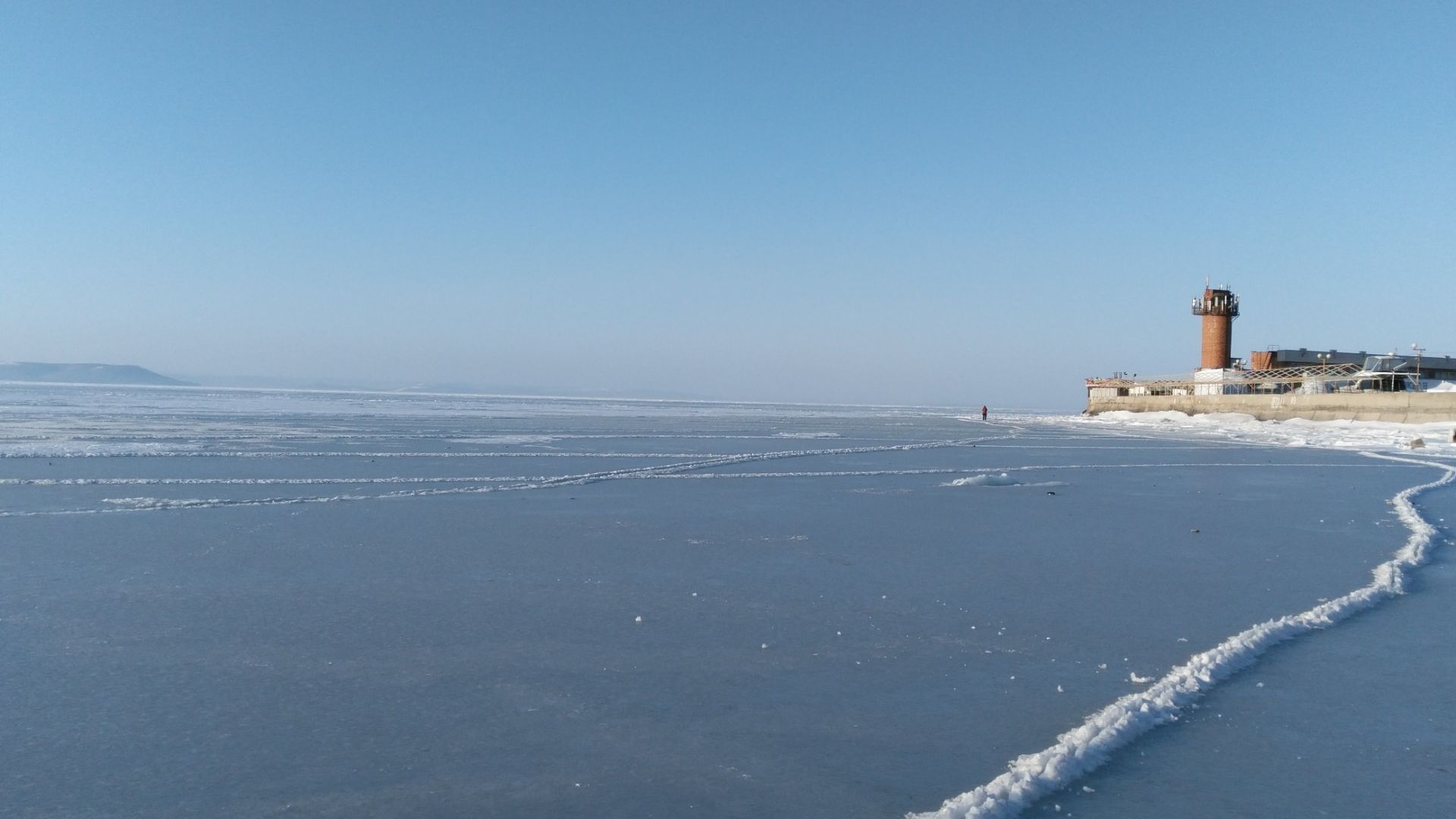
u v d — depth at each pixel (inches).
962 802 242.2
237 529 671.8
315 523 703.7
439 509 798.5
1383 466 1456.7
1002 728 303.6
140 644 381.7
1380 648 397.7
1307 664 375.6
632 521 747.4
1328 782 265.4
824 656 379.2
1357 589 515.8
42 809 237.8
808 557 600.1
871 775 266.1
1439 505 940.0
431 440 1763.0
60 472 1029.2
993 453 1739.7
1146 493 1031.0
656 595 484.1
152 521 698.2
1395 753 286.5
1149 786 262.1
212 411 2999.5
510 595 477.4
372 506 807.7
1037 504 911.0
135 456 1253.7
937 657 378.9
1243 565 586.9
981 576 546.0
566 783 257.6
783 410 6333.7
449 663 362.6
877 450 1733.5
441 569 542.0
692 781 260.1
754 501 897.5
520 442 1756.9
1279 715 317.7
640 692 332.5
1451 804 251.9
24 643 380.2
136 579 500.4
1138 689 343.6
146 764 266.5
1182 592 505.7
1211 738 297.4
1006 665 369.7
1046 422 3663.9
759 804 246.5
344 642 389.1
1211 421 3142.2
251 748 279.0
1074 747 281.1
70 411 2763.3
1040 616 448.8
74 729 291.6
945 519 794.8
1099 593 500.1
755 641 400.2
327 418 2659.9
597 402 7047.2
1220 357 3563.0
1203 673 353.1
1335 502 950.4
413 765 268.1
